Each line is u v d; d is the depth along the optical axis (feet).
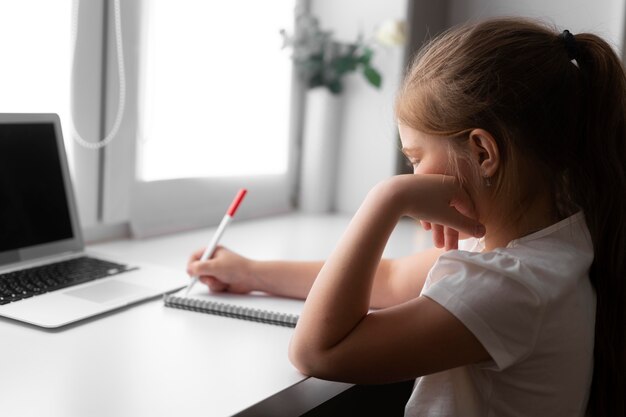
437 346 2.35
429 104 2.66
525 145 2.59
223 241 5.30
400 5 6.77
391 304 3.44
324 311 2.49
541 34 2.67
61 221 4.08
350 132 7.01
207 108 5.81
